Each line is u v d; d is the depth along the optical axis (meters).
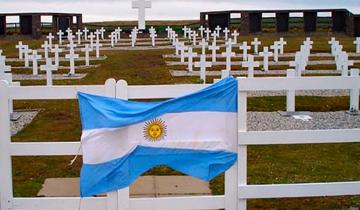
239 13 60.72
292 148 11.54
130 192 8.27
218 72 27.22
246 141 6.74
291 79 6.76
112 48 46.38
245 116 6.73
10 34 60.06
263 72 27.22
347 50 40.19
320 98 18.44
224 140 6.76
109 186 6.66
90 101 6.64
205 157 6.75
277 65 30.55
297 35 57.59
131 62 33.69
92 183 6.64
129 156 6.64
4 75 16.12
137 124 6.64
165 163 6.72
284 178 9.22
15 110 17.02
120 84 6.68
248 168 9.91
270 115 15.73
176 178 9.07
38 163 10.43
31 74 28.48
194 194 8.23
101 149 6.59
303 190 6.91
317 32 58.16
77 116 15.93
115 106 6.64
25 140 12.83
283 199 8.05
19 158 10.82
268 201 7.97
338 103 17.69
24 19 59.94
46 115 16.08
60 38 50.88
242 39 52.47
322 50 40.94
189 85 6.74
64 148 6.72
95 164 6.61
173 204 6.76
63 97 6.71
